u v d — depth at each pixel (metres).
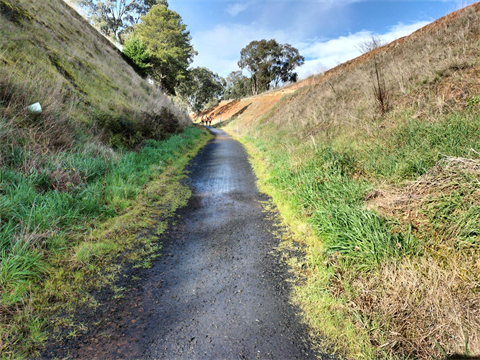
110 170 5.89
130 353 1.94
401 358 1.83
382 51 11.98
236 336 2.12
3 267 2.48
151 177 6.64
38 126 5.74
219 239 3.87
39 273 2.72
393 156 4.51
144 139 9.96
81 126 7.23
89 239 3.50
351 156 5.36
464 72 5.58
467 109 4.58
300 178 5.51
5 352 1.87
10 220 3.09
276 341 2.08
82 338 2.07
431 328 1.95
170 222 4.44
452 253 2.46
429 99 5.65
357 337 2.05
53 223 3.41
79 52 12.55
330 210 3.77
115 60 17.73
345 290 2.52
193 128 20.56
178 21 37.78
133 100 13.20
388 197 3.56
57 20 13.48
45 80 7.55
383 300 2.28
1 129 4.70
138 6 44.88
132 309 2.41
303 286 2.75
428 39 8.55
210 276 2.97
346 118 7.94
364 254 2.81
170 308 2.44
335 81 13.18
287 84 29.41
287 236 3.89
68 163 5.11
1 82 5.70
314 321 2.28
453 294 2.09
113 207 4.46
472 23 7.51
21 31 9.08
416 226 2.92
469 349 1.74
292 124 12.77
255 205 5.27
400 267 2.51
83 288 2.66
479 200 2.70
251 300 2.57
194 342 2.06
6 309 2.20
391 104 6.73
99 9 42.19
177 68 37.91
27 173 4.25
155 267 3.13
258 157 10.44
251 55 55.72
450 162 3.24
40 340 2.01
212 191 6.23
